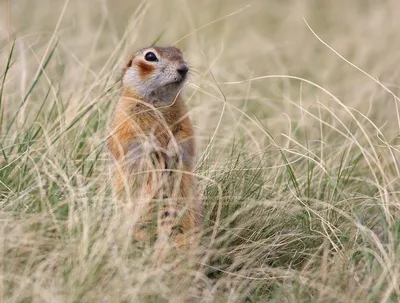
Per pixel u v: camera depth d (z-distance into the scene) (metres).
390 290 9.64
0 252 9.72
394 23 22.23
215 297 10.14
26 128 13.36
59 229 10.24
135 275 9.73
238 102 16.92
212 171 12.34
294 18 23.95
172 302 9.70
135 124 11.28
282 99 17.34
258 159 13.68
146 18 23.42
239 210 11.28
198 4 23.92
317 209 12.17
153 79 11.48
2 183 11.27
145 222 10.92
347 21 23.62
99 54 18.62
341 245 10.89
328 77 19.19
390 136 15.25
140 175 11.20
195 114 14.97
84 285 9.41
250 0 25.62
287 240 11.45
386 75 18.69
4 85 14.22
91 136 12.99
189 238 10.98
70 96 13.75
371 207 12.70
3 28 18.06
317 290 10.32
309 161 13.01
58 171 11.05
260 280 10.49
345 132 15.29
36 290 9.16
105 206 10.98
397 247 10.61
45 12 23.03
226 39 21.38
